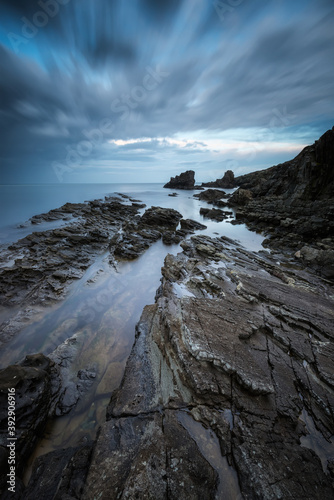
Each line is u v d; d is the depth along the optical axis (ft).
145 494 11.09
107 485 12.00
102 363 27.20
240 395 17.56
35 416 18.72
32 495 13.38
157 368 21.18
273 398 17.83
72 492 12.74
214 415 16.12
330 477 13.41
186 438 14.40
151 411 16.98
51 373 24.57
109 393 23.18
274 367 20.66
